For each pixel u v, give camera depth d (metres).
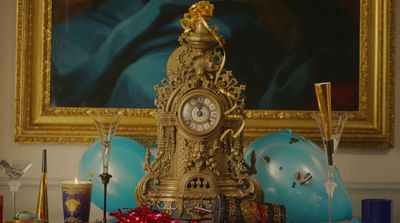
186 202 3.41
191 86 3.48
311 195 3.70
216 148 3.46
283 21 4.43
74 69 4.34
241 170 3.50
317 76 4.43
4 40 4.33
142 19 4.37
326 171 3.74
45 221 3.52
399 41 4.46
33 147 4.34
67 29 4.35
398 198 4.47
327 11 4.45
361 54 4.45
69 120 4.32
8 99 4.34
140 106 4.35
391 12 4.45
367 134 4.43
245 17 4.41
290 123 4.38
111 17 4.37
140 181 3.49
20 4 4.31
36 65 4.32
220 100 3.47
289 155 3.72
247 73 4.39
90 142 4.32
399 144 4.48
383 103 4.45
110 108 4.34
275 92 4.40
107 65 4.36
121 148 3.85
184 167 3.45
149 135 4.32
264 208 3.29
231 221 3.24
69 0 4.35
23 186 4.34
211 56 3.53
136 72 4.36
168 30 4.38
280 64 4.41
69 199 3.58
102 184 3.80
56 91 4.33
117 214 3.22
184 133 3.46
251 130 4.34
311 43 4.43
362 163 4.46
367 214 3.52
